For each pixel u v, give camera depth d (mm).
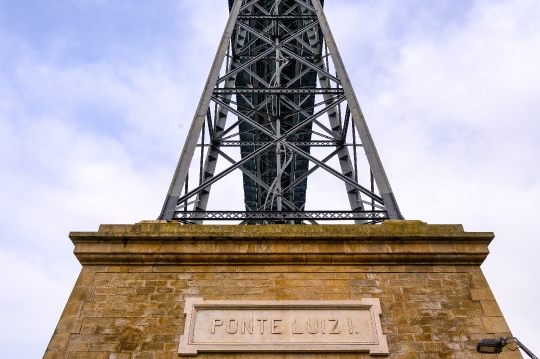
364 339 6840
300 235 7801
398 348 6785
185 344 6742
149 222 8133
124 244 7832
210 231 7871
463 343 6859
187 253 7703
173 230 7941
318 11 14234
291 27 17031
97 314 7086
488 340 6387
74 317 7039
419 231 7969
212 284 7465
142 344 6789
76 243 7867
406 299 7320
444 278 7609
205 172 11578
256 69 17609
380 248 7805
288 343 6758
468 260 7816
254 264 7711
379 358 6715
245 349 6695
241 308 7172
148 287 7418
